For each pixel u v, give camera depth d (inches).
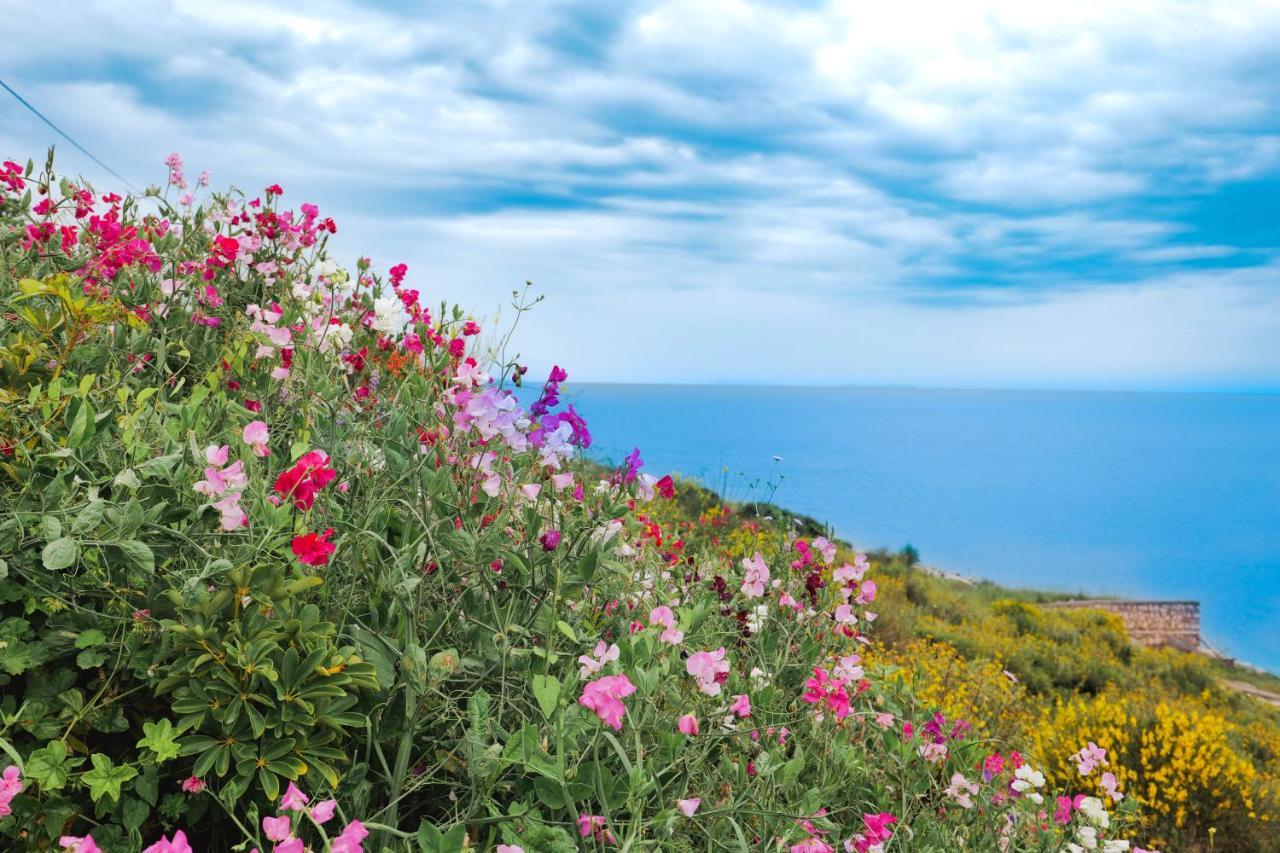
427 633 78.5
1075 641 563.5
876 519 5575.8
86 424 69.6
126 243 110.0
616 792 72.4
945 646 344.5
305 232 145.0
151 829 67.5
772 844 80.4
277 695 63.3
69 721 64.5
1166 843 220.8
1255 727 346.6
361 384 112.0
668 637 87.8
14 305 83.3
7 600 64.3
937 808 112.7
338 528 78.9
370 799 71.2
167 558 66.2
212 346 117.0
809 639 117.0
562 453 105.1
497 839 68.6
